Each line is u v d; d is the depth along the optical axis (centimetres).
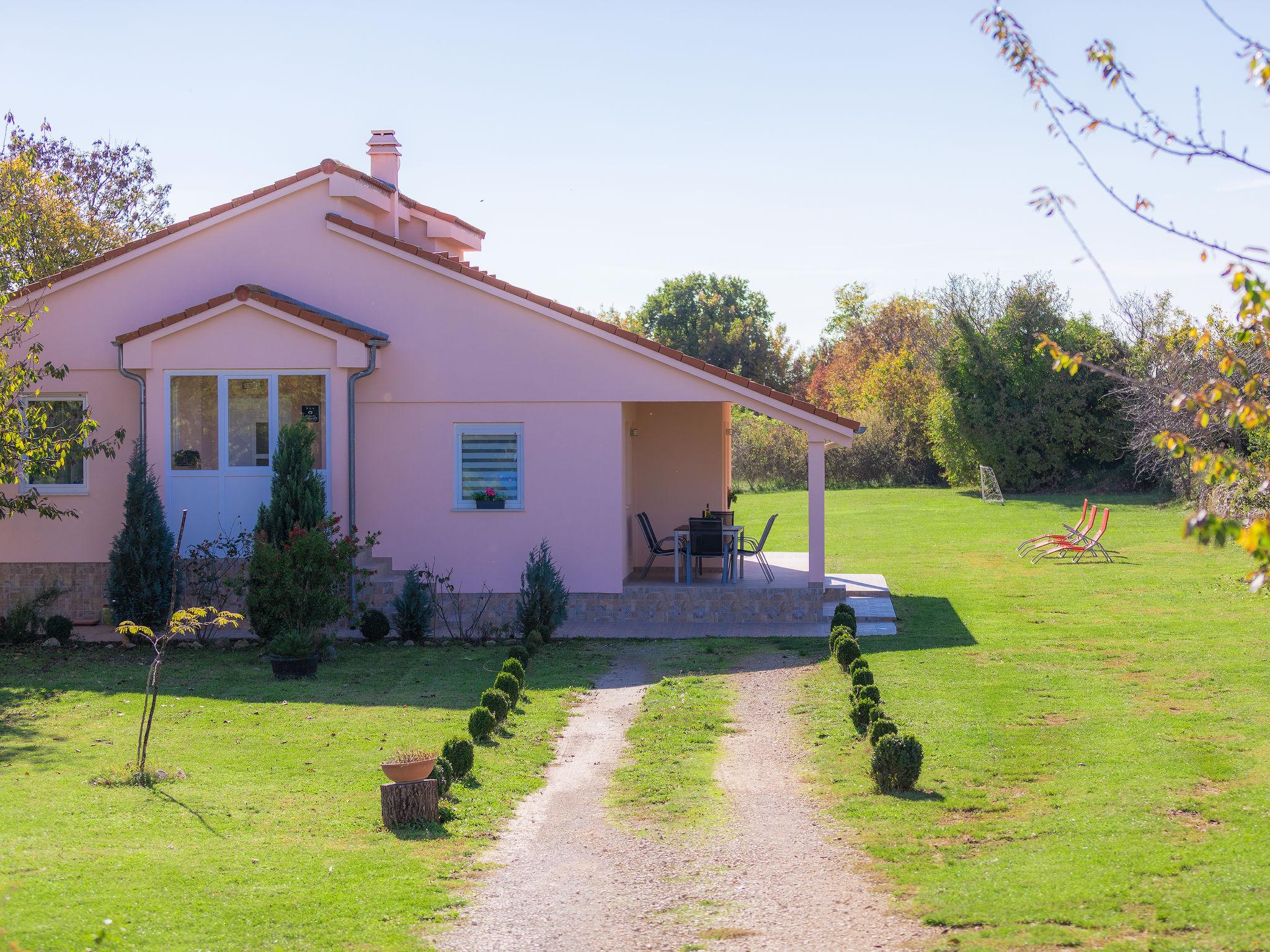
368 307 1739
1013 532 2880
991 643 1459
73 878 658
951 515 3328
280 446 1589
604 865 740
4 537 1738
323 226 1747
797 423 1689
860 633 1572
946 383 4141
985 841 741
